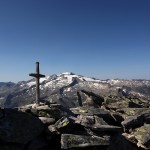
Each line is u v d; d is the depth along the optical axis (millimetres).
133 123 27656
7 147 17047
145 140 24547
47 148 19375
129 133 26984
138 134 25703
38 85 25891
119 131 22094
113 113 30062
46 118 21266
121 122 28031
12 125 17969
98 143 19328
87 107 31094
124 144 21656
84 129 21250
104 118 28078
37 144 18734
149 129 26359
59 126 20125
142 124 28188
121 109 32469
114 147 20453
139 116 28422
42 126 20172
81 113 27281
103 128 21281
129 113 31188
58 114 22109
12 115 18531
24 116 19125
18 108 22281
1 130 17250
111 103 35344
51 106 24203
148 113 29281
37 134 19234
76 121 21672
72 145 18781
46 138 19781
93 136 20016
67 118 20922
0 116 17891
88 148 19047
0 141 17078
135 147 24125
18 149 17484
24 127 18578
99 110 29281
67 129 20359
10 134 17453
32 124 19250
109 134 21484
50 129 20156
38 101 25766
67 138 19109
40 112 21781
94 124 22156
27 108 22281
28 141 18250
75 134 20141
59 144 19516
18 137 17734
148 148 24219
